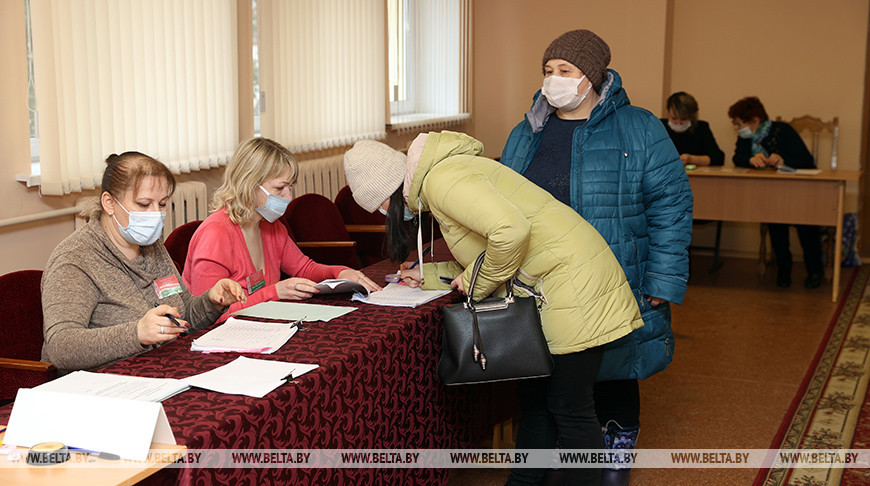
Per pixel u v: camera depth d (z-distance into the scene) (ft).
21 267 9.78
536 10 23.13
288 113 14.78
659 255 7.85
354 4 16.88
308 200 12.57
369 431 6.29
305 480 5.43
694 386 12.67
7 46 9.34
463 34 22.72
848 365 13.53
